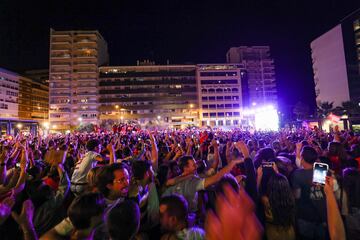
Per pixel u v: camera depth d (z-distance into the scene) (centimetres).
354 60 6688
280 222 346
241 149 444
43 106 11019
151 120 9981
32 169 537
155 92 10144
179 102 10188
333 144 568
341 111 6334
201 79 10262
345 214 385
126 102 10038
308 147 415
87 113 9781
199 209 377
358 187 391
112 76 10100
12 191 396
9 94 9012
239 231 158
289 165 488
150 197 359
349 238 385
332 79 7488
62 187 439
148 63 10800
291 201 352
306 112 8238
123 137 1797
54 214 380
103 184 328
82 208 231
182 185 392
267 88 10800
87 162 530
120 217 213
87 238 233
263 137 1822
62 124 9706
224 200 171
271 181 362
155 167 583
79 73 9869
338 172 517
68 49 9981
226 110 10169
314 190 381
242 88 10388
